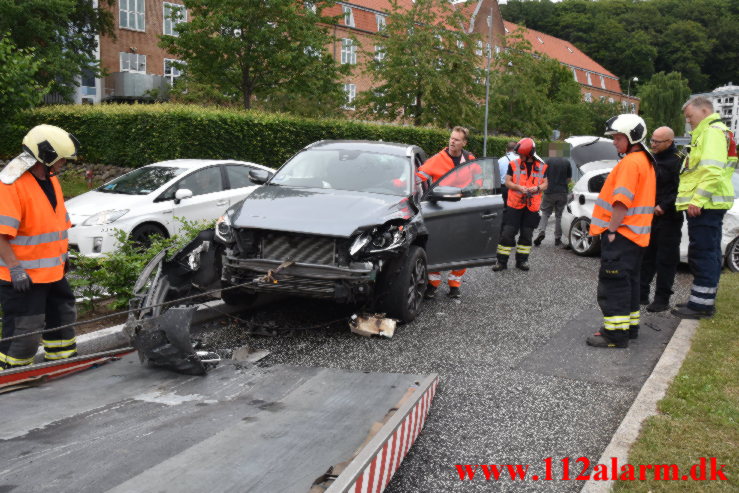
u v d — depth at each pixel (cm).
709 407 407
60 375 422
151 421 335
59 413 346
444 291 790
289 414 353
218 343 548
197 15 1817
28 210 418
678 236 670
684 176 643
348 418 349
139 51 3600
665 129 654
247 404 373
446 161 778
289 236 543
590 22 10319
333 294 531
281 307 664
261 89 1972
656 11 10794
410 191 651
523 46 3062
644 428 379
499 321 652
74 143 423
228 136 1630
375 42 2616
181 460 278
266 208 576
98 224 826
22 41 2194
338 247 536
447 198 677
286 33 1875
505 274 911
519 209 916
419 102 2614
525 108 3027
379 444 287
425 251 654
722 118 649
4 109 1203
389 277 582
